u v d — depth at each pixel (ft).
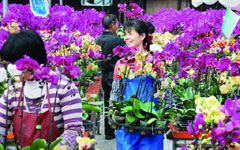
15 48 5.56
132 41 10.02
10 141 6.16
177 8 65.87
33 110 5.82
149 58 8.97
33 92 5.81
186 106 11.72
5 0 15.53
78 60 15.30
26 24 16.78
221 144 4.80
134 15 24.16
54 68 11.10
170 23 29.09
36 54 5.70
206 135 5.12
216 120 4.65
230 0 10.02
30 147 5.11
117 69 9.61
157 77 8.94
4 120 6.02
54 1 64.23
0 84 10.34
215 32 23.65
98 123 16.85
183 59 11.76
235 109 4.62
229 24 8.54
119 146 9.59
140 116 8.71
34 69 4.72
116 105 9.23
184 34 18.66
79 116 5.95
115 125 9.27
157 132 8.76
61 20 18.65
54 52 11.78
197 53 13.47
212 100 4.80
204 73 11.41
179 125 10.32
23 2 62.69
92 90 15.29
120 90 9.63
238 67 8.87
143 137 9.14
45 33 13.78
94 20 25.17
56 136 5.95
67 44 12.49
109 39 15.31
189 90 12.65
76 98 5.94
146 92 9.41
